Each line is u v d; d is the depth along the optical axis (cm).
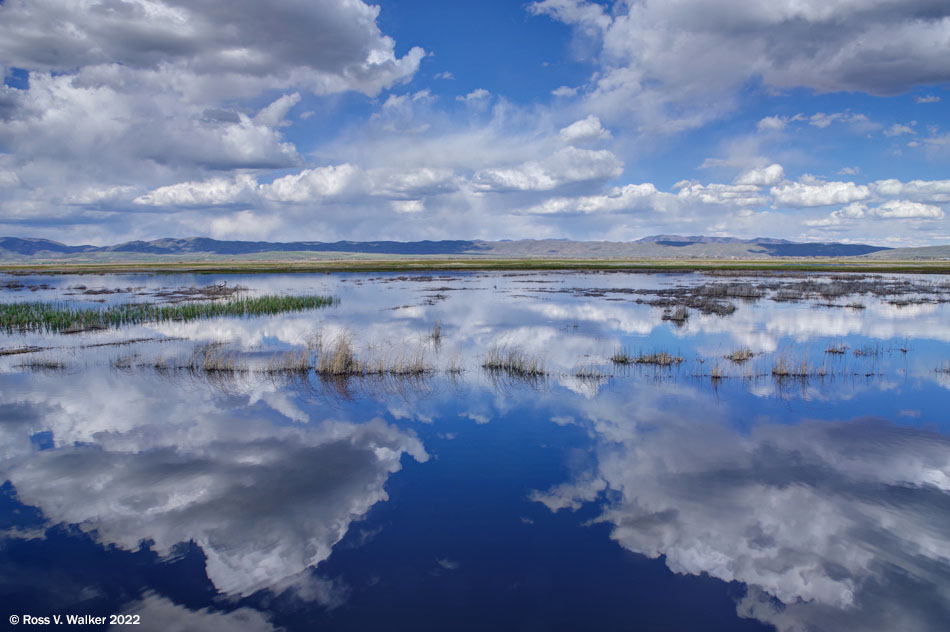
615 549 912
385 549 919
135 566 867
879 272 9762
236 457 1310
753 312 3900
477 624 735
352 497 1105
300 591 807
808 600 781
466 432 1478
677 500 1082
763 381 1978
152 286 6988
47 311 3753
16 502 1082
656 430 1479
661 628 726
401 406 1711
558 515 1027
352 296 5350
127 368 2209
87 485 1157
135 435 1456
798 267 11775
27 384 1959
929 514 1017
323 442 1409
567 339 2833
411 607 771
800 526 978
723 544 927
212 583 825
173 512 1043
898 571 848
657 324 3350
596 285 6756
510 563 874
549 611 762
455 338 2881
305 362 2184
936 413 1605
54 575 841
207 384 1969
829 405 1689
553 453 1330
